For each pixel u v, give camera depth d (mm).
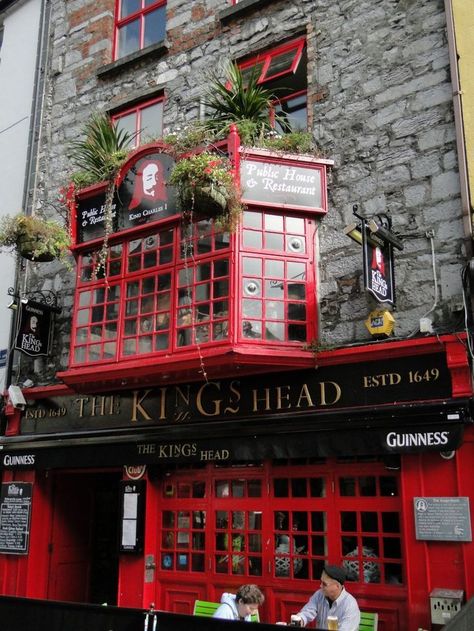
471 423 6254
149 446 8148
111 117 10625
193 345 7465
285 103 8789
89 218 9000
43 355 9875
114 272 8586
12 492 9641
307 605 5891
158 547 8273
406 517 6434
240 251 7461
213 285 7582
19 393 9828
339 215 7750
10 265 11047
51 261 10031
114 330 8352
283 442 7152
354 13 8234
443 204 6988
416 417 6422
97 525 10383
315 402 7242
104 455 8516
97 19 11250
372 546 6832
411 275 7016
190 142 8031
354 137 7844
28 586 9156
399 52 7723
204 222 7867
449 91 7230
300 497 7383
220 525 7883
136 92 10281
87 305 8727
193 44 9844
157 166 8312
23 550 9281
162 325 7926
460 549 6117
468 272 6426
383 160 7543
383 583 6660
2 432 10047
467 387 6328
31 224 8641
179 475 8344
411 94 7508
